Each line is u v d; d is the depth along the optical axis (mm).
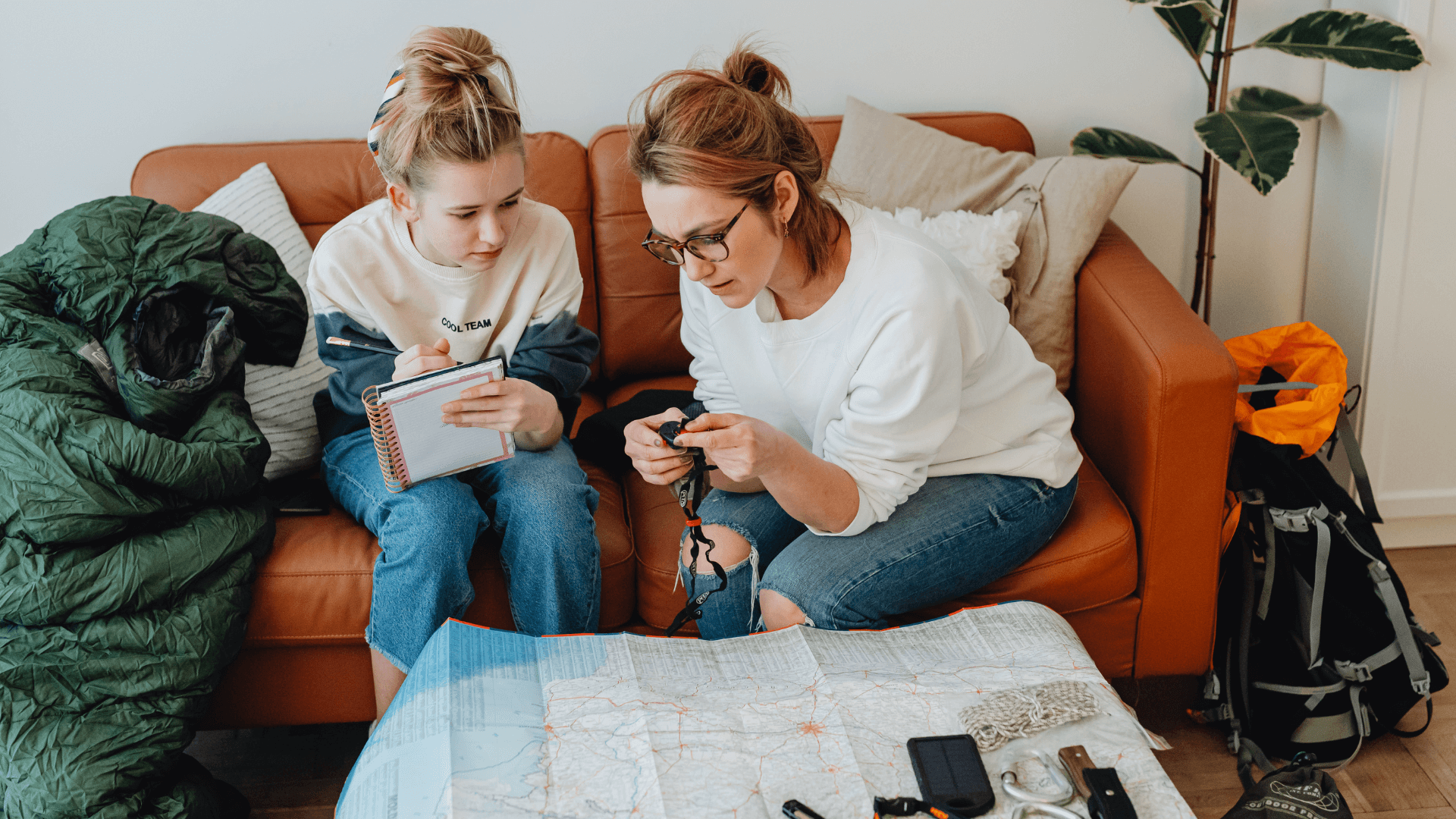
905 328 1339
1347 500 1699
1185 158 2340
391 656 1490
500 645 1198
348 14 2084
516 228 1640
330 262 1563
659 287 2064
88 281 1488
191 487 1416
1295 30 1997
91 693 1344
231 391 1548
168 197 1946
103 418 1388
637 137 1243
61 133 2100
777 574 1440
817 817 969
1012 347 1539
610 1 2125
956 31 2217
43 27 2021
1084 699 1110
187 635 1385
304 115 2146
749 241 1253
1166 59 2264
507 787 1002
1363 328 2152
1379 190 2061
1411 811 1599
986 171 1998
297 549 1539
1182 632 1690
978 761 1029
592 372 2152
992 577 1540
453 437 1452
